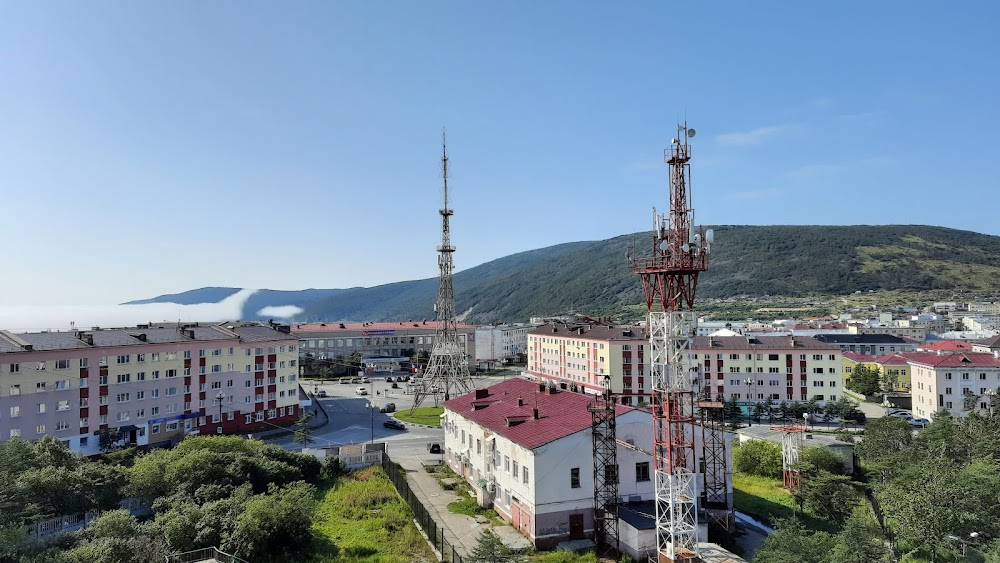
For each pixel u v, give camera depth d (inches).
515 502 2130.9
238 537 1690.5
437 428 4133.9
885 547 1894.7
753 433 3472.0
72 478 1939.0
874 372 5885.8
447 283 5388.8
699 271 1769.2
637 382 5167.3
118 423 3262.8
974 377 4439.0
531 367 6929.1
